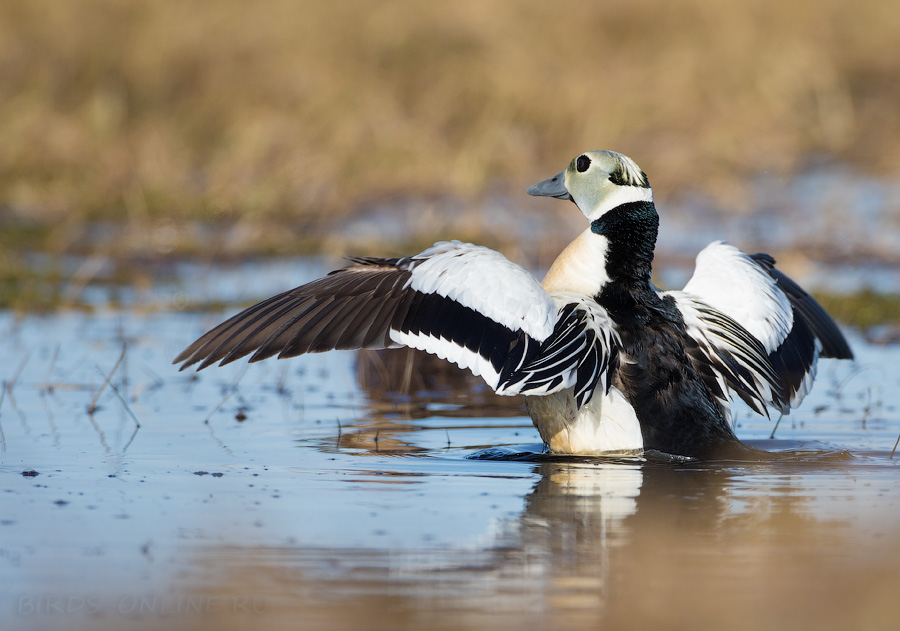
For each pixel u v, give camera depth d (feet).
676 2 107.86
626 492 24.89
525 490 25.12
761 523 22.35
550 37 103.81
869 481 25.93
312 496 24.73
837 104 95.86
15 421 33.12
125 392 37.60
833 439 31.17
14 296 54.44
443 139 84.99
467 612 18.04
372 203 75.25
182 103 92.89
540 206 73.36
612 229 30.42
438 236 65.92
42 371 40.29
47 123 84.53
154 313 51.13
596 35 105.29
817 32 108.06
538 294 27.78
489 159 81.20
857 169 83.92
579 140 85.92
